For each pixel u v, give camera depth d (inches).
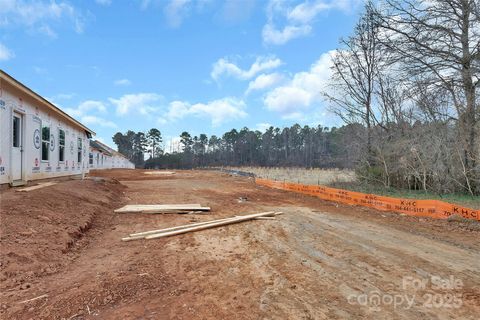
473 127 534.6
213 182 969.5
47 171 519.2
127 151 3725.4
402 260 212.5
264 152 3415.4
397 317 134.9
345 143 837.8
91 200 401.7
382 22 608.7
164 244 252.7
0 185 362.9
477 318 135.1
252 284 169.9
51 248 207.5
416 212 411.2
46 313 131.0
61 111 558.9
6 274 163.2
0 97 360.2
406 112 671.1
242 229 309.9
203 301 147.5
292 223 339.6
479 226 332.5
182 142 3690.9
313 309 141.0
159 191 668.7
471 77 521.3
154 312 134.7
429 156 582.9
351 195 522.3
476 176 545.6
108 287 158.2
